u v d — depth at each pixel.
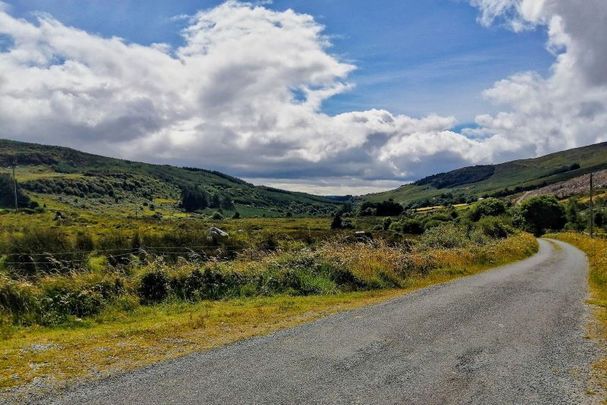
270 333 9.34
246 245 29.50
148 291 13.18
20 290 10.86
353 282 16.30
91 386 6.23
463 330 9.52
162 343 8.59
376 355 7.73
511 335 9.18
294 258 16.98
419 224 84.44
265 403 5.66
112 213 158.25
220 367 7.06
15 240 25.69
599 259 25.78
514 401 5.88
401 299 13.48
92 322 10.80
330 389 6.15
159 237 31.44
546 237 82.56
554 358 7.72
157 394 5.92
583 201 135.00
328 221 128.00
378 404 5.69
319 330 9.55
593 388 6.38
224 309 12.20
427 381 6.52
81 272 13.48
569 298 13.99
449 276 19.52
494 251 29.22
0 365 7.19
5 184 136.50
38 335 9.45
